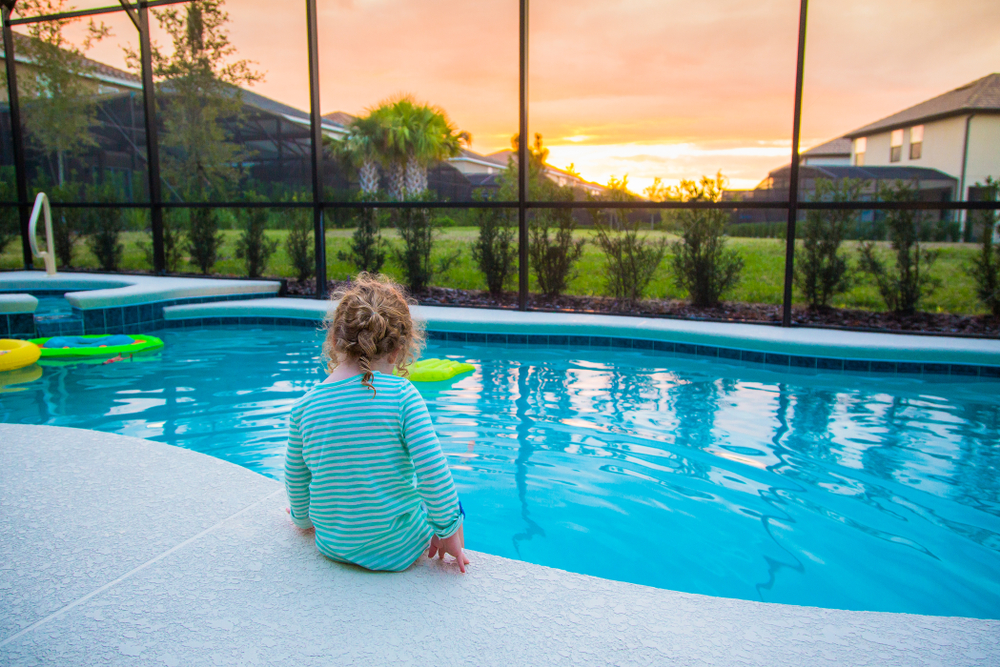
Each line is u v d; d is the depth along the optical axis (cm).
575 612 141
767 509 260
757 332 571
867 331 584
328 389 152
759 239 681
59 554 165
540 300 760
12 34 934
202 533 177
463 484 283
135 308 677
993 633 134
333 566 159
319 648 126
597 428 361
